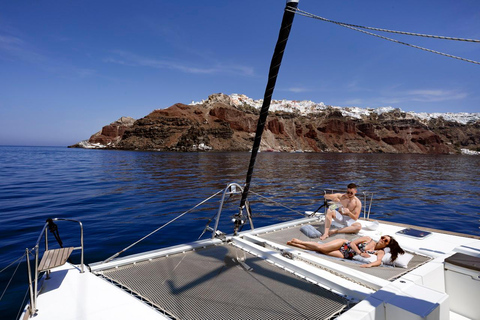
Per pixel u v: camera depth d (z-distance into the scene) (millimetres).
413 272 3197
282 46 2924
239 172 34719
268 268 3689
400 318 2357
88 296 2904
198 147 196125
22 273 5816
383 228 5566
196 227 9633
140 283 3246
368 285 3170
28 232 8766
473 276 3189
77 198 15039
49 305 2727
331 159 84562
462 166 61375
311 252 4188
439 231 5336
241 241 4566
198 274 3484
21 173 29344
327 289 3123
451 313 3355
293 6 2822
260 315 2615
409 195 18469
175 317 2576
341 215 5270
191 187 20141
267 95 3156
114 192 17359
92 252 7082
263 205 13914
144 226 9586
